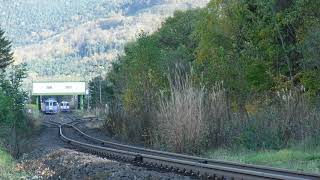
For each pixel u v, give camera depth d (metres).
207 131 27.30
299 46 34.19
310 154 20.77
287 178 13.28
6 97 36.75
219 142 27.14
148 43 47.12
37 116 80.12
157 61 45.97
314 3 33.66
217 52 38.53
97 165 19.88
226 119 27.94
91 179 16.91
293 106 25.83
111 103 51.78
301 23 35.66
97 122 68.88
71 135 50.91
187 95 28.06
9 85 38.44
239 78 33.28
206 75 33.31
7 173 20.50
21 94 38.88
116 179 15.99
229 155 23.92
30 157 28.30
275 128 25.30
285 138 24.98
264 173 14.40
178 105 27.89
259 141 25.20
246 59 37.22
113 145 34.66
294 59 37.78
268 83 37.25
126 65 56.59
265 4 39.38
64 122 82.00
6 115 36.41
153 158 22.00
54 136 50.03
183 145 27.14
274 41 38.72
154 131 33.56
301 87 30.61
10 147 31.34
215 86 30.33
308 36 31.42
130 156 24.30
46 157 26.52
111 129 49.03
